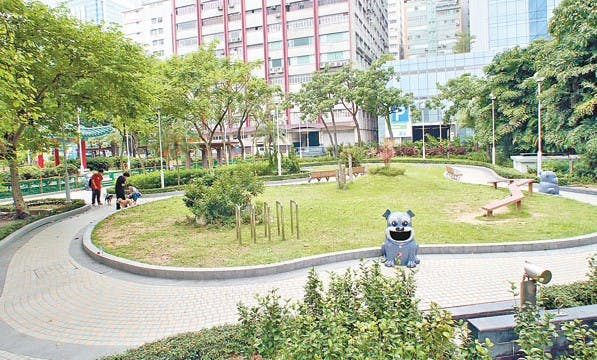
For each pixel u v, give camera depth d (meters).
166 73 24.67
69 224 14.17
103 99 14.88
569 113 20.69
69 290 7.74
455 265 8.34
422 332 3.60
